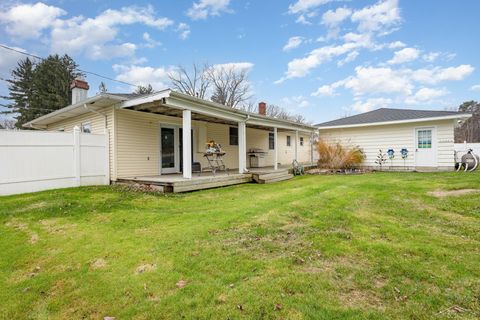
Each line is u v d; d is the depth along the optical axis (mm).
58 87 29031
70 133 7934
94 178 8492
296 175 12781
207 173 10656
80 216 4926
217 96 29906
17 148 6945
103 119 9219
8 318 2145
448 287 2410
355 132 15250
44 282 2656
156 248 3344
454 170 12383
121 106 8531
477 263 2879
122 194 6883
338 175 12258
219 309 2119
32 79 30578
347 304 2164
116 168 8812
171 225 4285
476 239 3609
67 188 7609
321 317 2002
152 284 2523
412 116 13562
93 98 8133
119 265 2938
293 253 3133
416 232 3863
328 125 15734
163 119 10438
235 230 3918
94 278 2686
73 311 2199
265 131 16781
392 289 2387
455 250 3229
